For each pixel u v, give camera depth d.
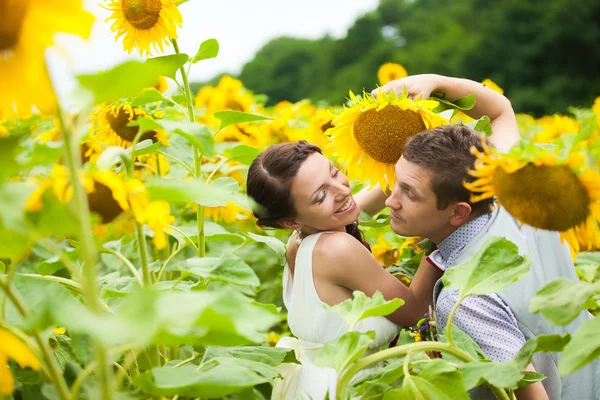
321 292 2.17
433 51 28.72
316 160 2.24
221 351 1.70
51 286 1.40
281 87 37.19
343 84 32.94
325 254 2.17
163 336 1.17
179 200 1.24
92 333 0.94
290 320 2.25
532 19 26.11
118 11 2.33
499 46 26.38
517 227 1.95
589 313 2.01
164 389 1.27
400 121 2.27
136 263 2.94
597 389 1.85
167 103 2.54
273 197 2.24
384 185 2.39
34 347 1.19
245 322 1.14
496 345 1.77
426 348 1.43
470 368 1.39
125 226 1.61
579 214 1.34
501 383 1.31
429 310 2.09
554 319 1.25
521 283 1.84
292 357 1.81
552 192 1.32
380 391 1.44
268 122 4.46
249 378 1.33
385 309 1.47
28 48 1.00
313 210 2.22
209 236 2.24
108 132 2.41
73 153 1.07
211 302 1.04
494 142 2.31
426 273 2.14
